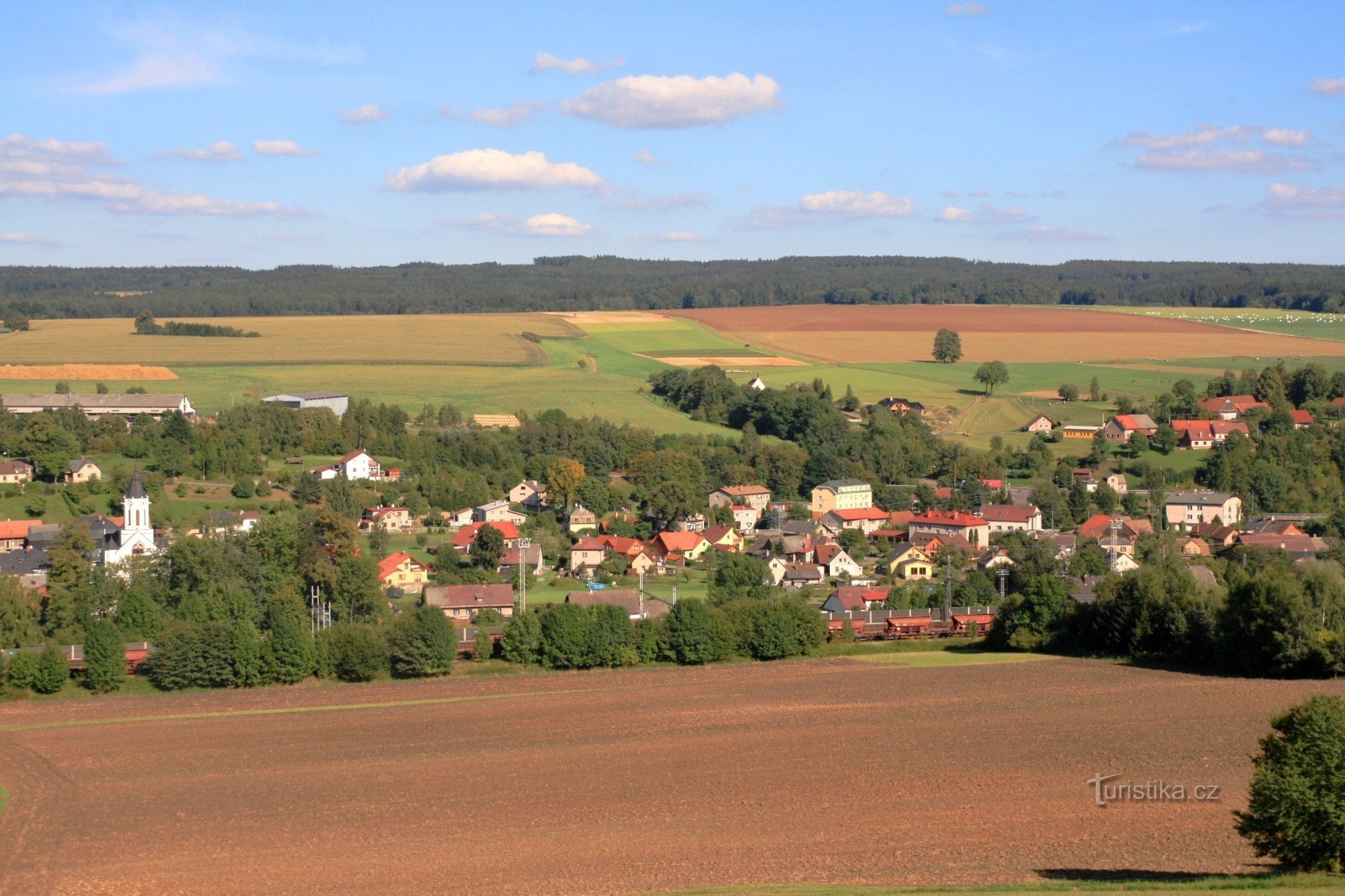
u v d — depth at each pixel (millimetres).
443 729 87938
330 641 105375
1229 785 69062
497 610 130875
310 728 88938
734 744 81875
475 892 56188
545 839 63719
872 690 97062
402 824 67000
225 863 61594
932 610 127938
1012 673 102500
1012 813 65312
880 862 58031
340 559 136250
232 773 78000
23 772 79000
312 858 61875
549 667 108062
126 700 98938
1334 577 100562
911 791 70062
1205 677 98500
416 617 108125
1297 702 88000
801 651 113062
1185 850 58000
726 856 59844
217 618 121312
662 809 68375
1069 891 50625
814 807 67688
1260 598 98125
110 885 58938
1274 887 48500
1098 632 111188
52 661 99812
